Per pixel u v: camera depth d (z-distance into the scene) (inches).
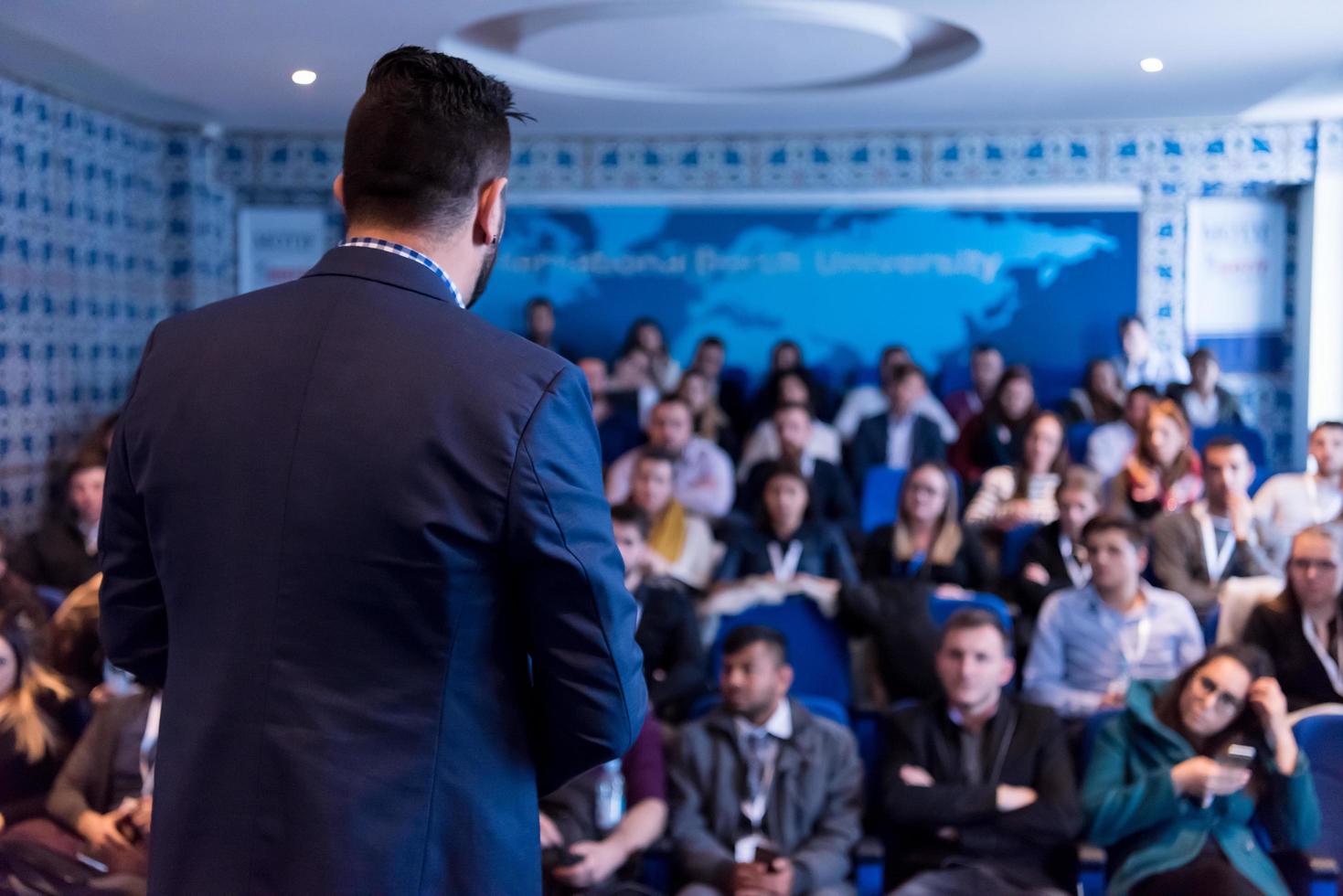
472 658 41.1
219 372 41.9
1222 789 112.1
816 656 160.6
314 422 40.2
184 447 41.6
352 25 195.8
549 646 41.5
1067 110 284.5
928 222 330.6
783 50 223.3
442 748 40.3
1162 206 319.9
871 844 114.4
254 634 39.8
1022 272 328.5
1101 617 158.9
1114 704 150.8
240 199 317.7
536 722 43.8
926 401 320.5
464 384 40.4
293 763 39.1
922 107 279.6
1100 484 221.3
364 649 39.7
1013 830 115.1
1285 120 301.0
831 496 259.3
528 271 337.4
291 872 38.7
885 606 157.6
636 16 201.3
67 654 133.3
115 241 272.5
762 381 338.3
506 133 45.7
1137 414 281.1
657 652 156.9
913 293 333.1
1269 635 146.3
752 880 110.0
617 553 42.5
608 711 41.9
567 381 42.0
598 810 117.6
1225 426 287.7
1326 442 209.6
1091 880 109.3
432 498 39.3
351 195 44.5
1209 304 327.9
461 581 39.9
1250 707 115.8
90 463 183.6
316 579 39.5
